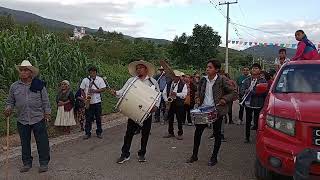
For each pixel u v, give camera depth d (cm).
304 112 561
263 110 641
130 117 757
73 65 1919
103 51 3606
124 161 793
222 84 756
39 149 720
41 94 719
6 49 1584
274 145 573
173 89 1074
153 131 1204
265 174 645
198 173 718
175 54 4638
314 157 535
